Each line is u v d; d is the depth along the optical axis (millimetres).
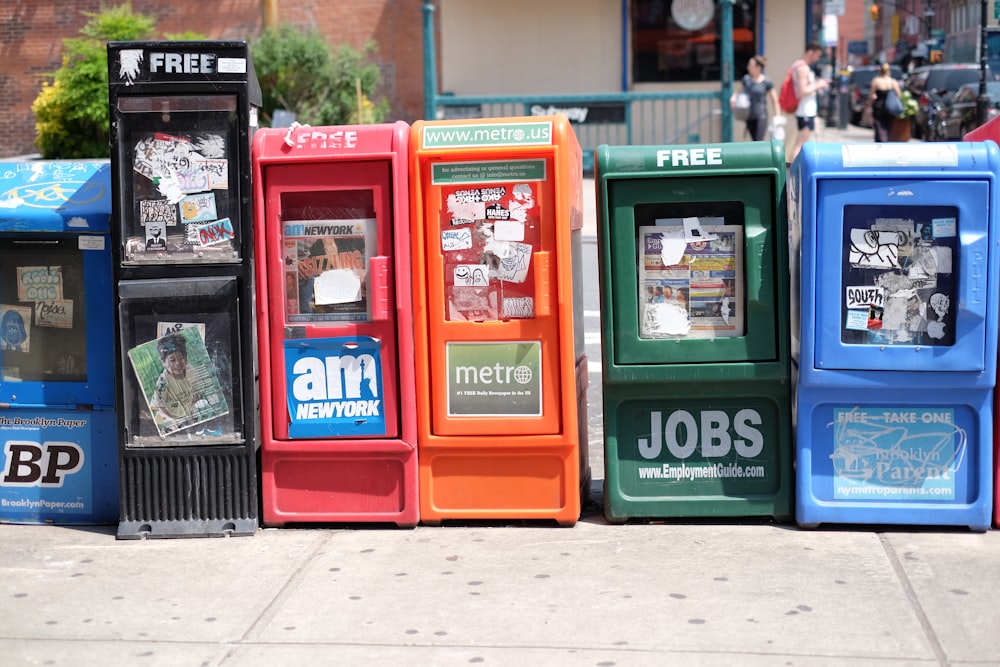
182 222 5504
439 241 5473
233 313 5531
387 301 5488
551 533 5531
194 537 5582
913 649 4164
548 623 4453
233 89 5426
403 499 5633
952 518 5363
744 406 5531
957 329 5195
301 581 4969
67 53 18656
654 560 5109
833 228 5203
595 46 19891
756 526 5559
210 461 5598
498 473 5602
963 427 5348
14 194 5777
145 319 5543
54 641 4398
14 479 5906
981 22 14594
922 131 23547
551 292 5438
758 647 4199
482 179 5426
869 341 5289
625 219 5398
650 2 19766
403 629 4434
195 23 20906
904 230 5238
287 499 5691
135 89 5434
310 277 5570
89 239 5672
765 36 19766
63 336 5840
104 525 5867
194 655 4250
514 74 20094
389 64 20766
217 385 5562
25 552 5434
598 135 19219
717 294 5480
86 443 5836
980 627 4336
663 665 4074
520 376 5500
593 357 9484
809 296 5250
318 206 5531
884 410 5367
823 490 5438
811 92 17234
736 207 5449
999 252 5172
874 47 42531
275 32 18125
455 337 5500
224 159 5473
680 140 19781
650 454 5598
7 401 5840
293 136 5492
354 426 5594
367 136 5465
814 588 4742
